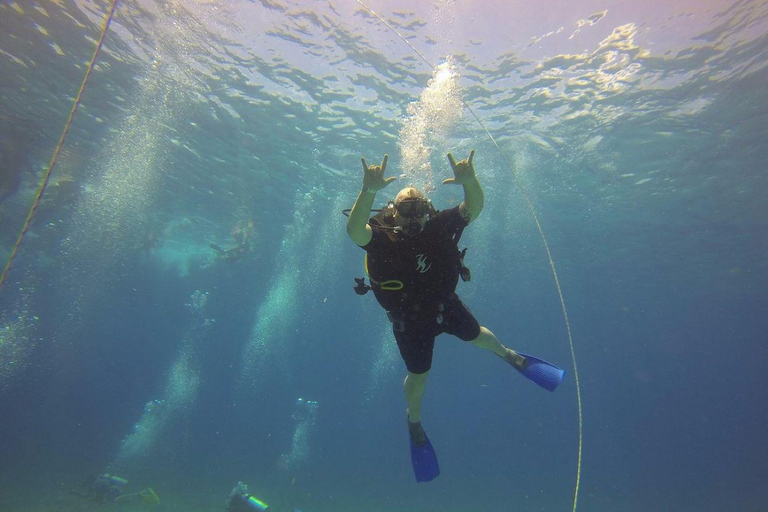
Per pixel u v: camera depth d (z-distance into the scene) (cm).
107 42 1221
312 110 1502
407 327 303
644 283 3612
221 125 1664
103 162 2066
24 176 2156
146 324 7931
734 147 1490
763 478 3881
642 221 2261
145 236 3375
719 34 1024
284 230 3162
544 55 1120
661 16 988
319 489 2367
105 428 3775
